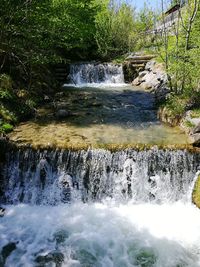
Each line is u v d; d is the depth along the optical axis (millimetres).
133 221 9062
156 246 8133
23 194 9828
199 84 12953
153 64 21734
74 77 21812
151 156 10047
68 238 8352
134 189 10008
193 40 13117
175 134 11641
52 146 10070
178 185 10133
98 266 7508
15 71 14805
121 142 10688
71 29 16391
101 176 10008
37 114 13492
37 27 12836
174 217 9203
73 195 9883
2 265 7453
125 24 30734
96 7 22656
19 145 10047
